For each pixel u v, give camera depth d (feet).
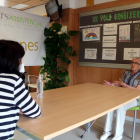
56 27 11.61
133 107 7.34
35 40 11.57
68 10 12.17
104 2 10.80
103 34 11.00
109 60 10.84
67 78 11.86
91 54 11.70
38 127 3.15
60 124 3.28
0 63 3.37
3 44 3.42
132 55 9.86
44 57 12.07
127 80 8.76
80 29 12.16
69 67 12.61
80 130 8.72
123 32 10.12
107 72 11.02
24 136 3.85
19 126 3.31
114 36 10.52
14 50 3.44
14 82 3.28
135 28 9.64
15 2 15.79
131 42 9.85
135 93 6.11
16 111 3.37
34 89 17.39
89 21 11.62
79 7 12.12
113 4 10.36
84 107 4.34
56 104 4.61
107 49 10.88
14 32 10.43
